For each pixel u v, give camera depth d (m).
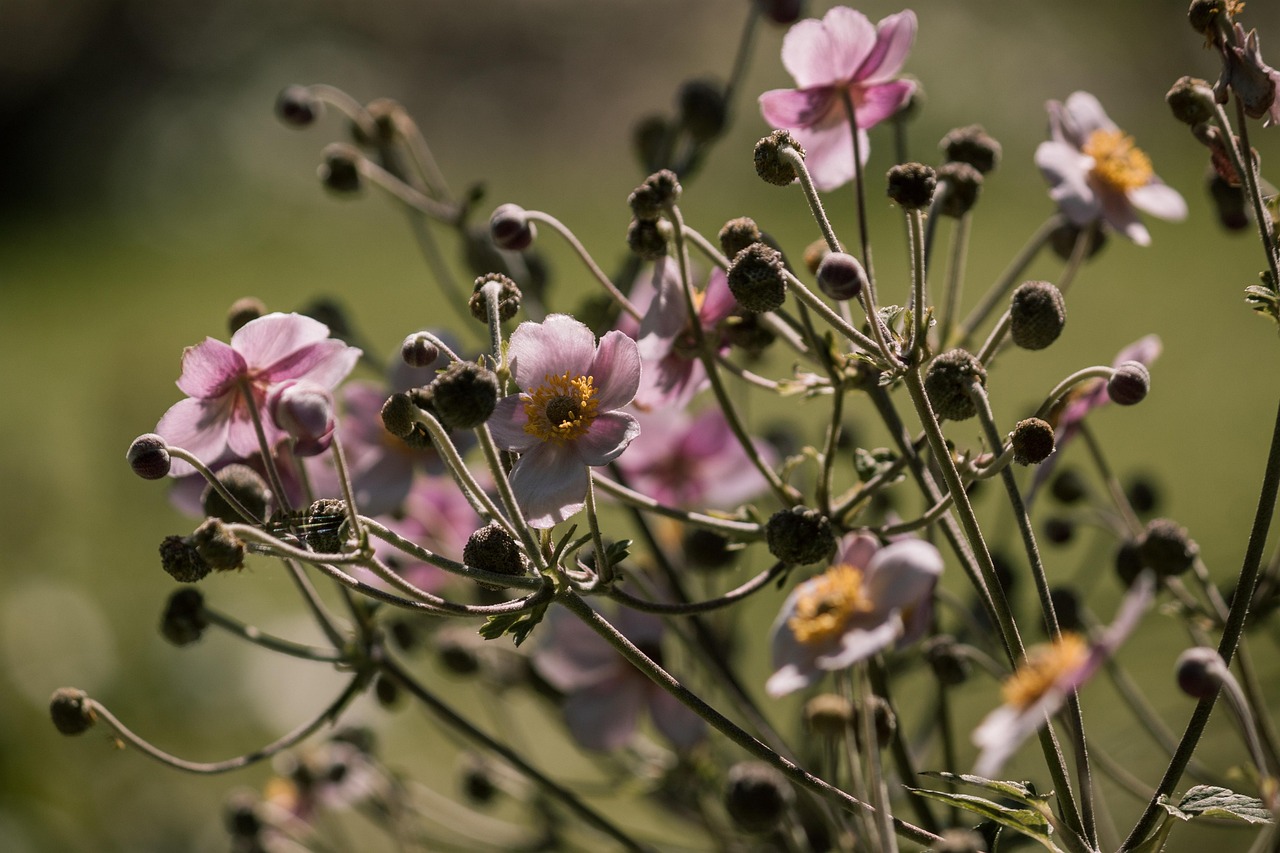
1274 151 3.34
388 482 1.03
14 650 1.71
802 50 0.96
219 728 1.74
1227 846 1.22
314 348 0.93
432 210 1.12
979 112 4.09
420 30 5.24
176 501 1.00
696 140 1.11
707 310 0.96
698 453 1.10
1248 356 2.56
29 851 1.50
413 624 1.11
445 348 0.90
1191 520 2.05
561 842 1.13
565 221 3.82
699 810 1.08
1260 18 3.95
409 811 1.14
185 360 0.92
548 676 1.07
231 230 4.21
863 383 0.94
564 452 0.91
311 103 1.15
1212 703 0.88
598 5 5.24
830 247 0.90
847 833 0.95
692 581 1.11
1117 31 4.42
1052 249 1.05
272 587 1.95
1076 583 1.20
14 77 4.99
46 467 2.05
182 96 4.89
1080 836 0.88
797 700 1.14
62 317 3.55
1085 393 0.97
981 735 0.83
